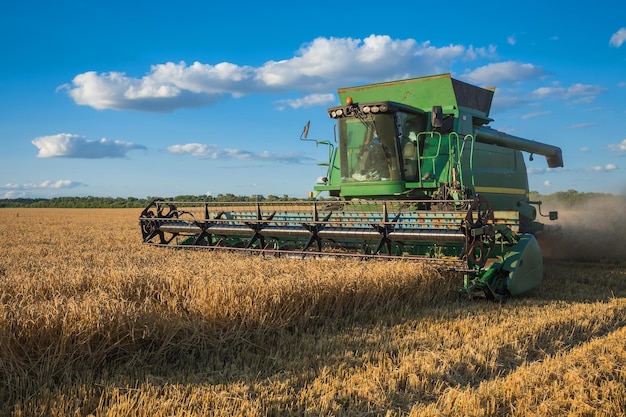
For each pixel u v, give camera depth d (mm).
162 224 10961
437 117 8961
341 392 3982
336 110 9898
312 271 6492
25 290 5277
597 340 5227
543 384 4156
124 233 19484
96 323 4328
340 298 6109
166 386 3941
